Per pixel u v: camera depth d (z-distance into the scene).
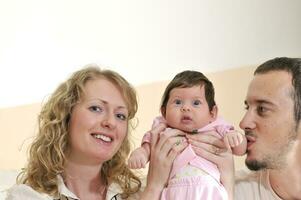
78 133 1.35
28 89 2.50
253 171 1.44
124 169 1.50
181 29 2.27
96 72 1.43
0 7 2.08
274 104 1.30
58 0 2.07
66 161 1.39
